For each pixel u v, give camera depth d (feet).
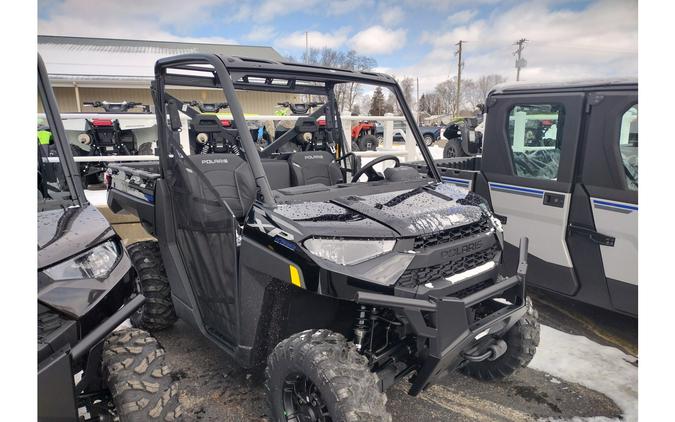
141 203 10.67
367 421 5.66
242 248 7.28
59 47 79.10
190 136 10.87
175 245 9.74
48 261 5.43
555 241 11.19
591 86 10.14
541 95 11.05
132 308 5.70
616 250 10.14
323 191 7.90
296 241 6.47
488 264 7.59
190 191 8.75
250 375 9.21
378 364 6.98
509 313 7.32
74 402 5.08
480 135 22.16
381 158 9.62
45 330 5.10
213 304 8.65
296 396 6.71
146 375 6.05
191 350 10.27
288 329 7.49
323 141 11.80
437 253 6.74
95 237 6.09
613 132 9.84
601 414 8.16
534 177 11.62
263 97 38.17
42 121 8.00
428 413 8.20
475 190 12.92
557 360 9.87
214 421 7.93
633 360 9.86
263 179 7.22
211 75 9.91
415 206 7.47
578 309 12.47
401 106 9.61
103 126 22.97
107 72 60.18
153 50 83.10
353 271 6.22
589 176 10.41
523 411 8.27
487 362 8.84
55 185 7.09
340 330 7.76
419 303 6.15
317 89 11.36
